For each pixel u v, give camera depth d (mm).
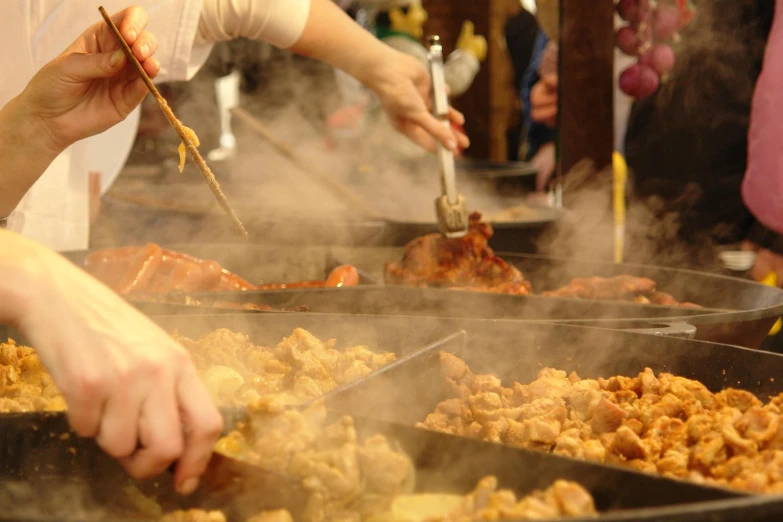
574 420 1078
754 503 627
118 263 1884
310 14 2121
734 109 2764
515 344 1326
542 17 3312
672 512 609
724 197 2797
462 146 2105
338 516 767
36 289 750
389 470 777
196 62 2264
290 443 787
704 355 1183
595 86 2453
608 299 1874
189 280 1796
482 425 1055
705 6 2707
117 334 738
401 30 4273
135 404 726
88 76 1510
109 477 863
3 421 859
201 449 753
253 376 1141
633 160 2908
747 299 1746
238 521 809
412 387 1146
